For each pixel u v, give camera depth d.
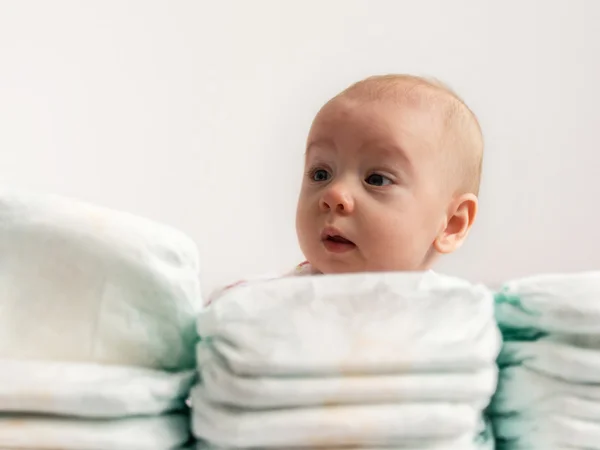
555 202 1.40
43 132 1.32
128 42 1.36
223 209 1.37
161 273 0.54
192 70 1.38
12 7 1.31
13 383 0.47
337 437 0.46
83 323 0.53
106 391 0.47
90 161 1.33
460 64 1.44
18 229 0.53
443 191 0.81
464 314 0.51
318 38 1.44
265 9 1.42
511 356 0.57
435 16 1.45
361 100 0.79
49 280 0.53
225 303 0.51
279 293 0.51
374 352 0.47
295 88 1.42
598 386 0.52
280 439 0.46
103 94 1.34
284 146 1.41
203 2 1.39
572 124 1.42
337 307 0.50
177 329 0.55
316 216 0.76
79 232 0.53
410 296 0.50
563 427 0.52
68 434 0.47
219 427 0.47
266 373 0.47
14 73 1.31
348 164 0.76
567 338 0.54
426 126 0.79
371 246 0.74
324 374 0.47
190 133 1.37
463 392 0.48
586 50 1.42
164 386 0.50
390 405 0.47
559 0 1.43
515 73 1.43
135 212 1.34
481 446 0.53
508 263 1.38
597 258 1.39
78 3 1.34
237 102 1.40
